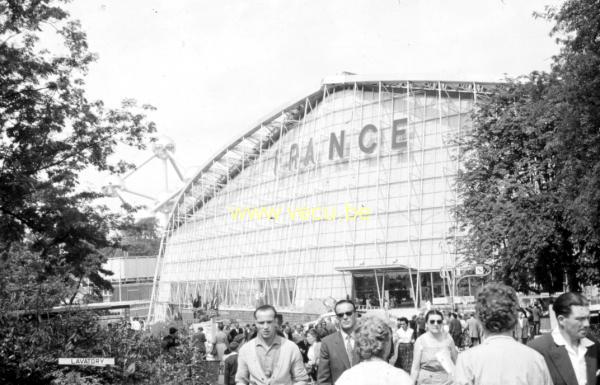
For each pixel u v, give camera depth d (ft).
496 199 124.77
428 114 258.37
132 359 47.91
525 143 125.29
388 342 19.20
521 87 130.31
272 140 324.39
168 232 403.13
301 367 30.04
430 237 244.83
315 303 222.48
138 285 438.40
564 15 83.97
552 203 115.03
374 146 267.80
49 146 76.28
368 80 271.69
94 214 84.23
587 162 86.22
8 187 71.26
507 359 18.47
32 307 46.03
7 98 73.00
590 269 118.42
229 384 46.98
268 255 304.30
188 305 359.66
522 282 129.18
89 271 88.22
